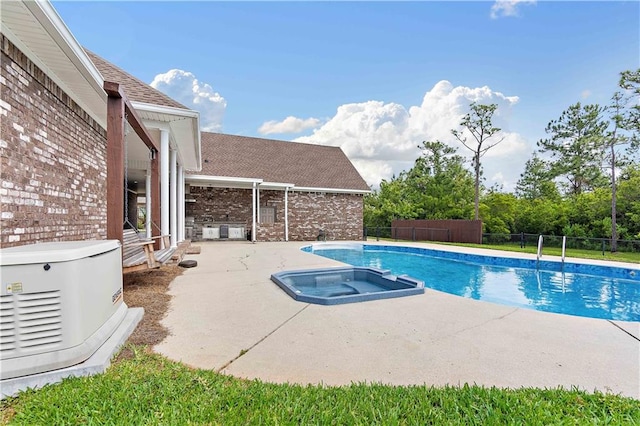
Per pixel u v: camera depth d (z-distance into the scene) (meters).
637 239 15.88
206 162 19.44
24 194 4.25
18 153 4.11
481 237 18.20
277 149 23.67
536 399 2.31
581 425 2.01
